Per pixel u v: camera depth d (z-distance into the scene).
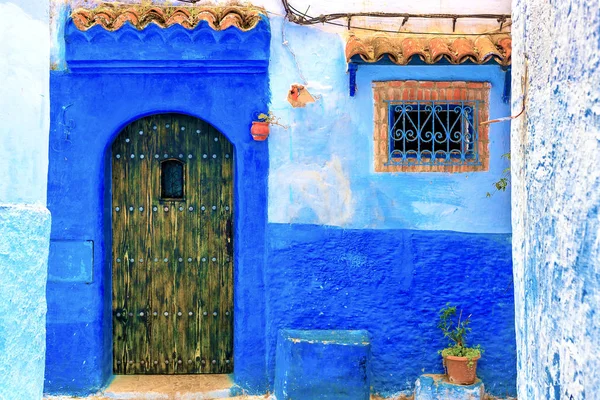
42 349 3.04
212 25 6.04
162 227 6.63
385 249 6.36
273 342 6.39
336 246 6.36
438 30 6.34
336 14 6.18
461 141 6.33
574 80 2.26
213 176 6.60
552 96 2.49
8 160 2.71
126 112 6.29
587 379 2.14
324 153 6.34
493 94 6.32
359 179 6.35
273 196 6.34
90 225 6.29
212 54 6.12
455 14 6.29
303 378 6.02
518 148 3.03
